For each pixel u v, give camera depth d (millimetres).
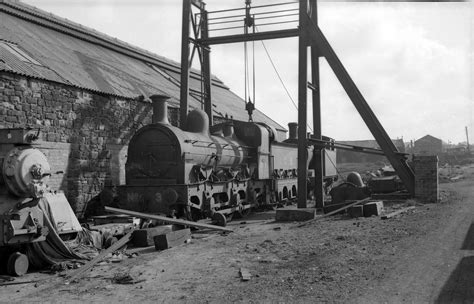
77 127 15148
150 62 27234
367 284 6242
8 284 7398
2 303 6293
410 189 17625
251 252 9164
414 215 13336
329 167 26625
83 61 18734
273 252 9023
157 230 11148
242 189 16859
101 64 19922
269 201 19094
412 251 8211
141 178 14062
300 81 16891
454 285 6020
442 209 14602
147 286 6910
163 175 13820
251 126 18547
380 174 36094
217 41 18016
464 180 32750
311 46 19078
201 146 14828
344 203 16328
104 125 16328
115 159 16797
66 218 9328
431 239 9289
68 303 6164
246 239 11008
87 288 6902
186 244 10633
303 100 16828
